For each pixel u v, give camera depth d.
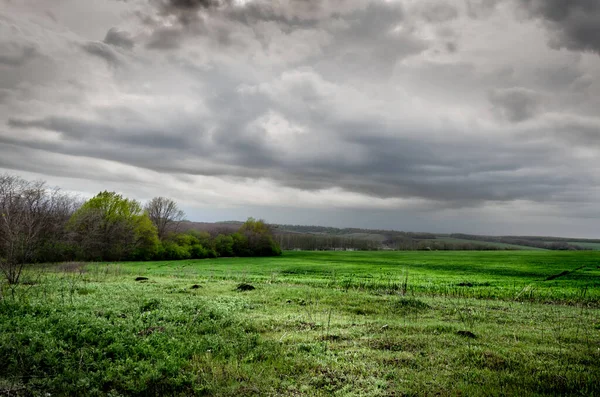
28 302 17.19
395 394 9.79
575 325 18.77
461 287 38.03
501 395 9.83
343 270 68.00
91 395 9.39
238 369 11.09
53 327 13.44
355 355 12.58
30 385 9.55
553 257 115.44
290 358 12.27
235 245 128.62
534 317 20.95
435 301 26.48
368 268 73.88
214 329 15.48
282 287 32.88
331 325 17.22
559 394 9.98
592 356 13.12
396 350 13.59
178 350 12.48
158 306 18.98
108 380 10.15
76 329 13.45
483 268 74.44
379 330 16.36
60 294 21.34
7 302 16.55
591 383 10.64
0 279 27.28
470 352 13.24
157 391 9.78
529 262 93.19
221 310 18.72
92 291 23.97
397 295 30.11
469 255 133.00
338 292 29.42
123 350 12.05
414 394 9.81
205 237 124.44
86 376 10.16
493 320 19.67
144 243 97.38
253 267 73.69
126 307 18.17
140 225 95.75
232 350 12.86
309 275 55.53
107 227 85.81
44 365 10.78
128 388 9.77
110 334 13.25
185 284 32.69
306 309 21.34
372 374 11.09
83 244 77.00
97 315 16.08
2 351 11.09
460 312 21.58
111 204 89.69
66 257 70.12
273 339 14.50
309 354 12.72
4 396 8.95
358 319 18.97
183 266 73.31
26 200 40.22
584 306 28.00
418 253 153.75
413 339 14.84
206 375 10.64
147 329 14.64
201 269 65.06
